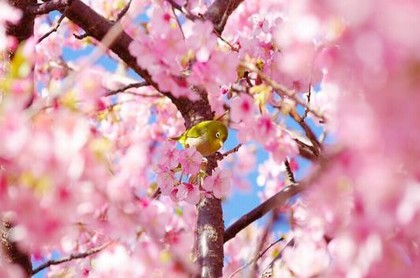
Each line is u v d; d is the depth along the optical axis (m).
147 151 8.90
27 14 5.83
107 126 9.51
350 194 3.46
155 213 5.46
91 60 4.75
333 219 3.74
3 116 4.16
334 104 3.78
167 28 5.77
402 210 3.16
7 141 4.05
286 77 5.52
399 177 3.15
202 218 6.41
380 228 3.36
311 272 5.36
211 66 5.77
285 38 3.49
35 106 4.38
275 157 6.25
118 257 5.72
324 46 3.43
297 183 5.82
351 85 3.21
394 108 2.89
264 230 5.39
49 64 9.75
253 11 8.02
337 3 2.86
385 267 3.41
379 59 2.85
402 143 2.96
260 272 6.73
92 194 4.21
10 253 5.53
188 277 5.48
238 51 6.18
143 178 8.46
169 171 6.58
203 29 5.64
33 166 4.03
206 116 6.89
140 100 10.24
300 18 3.22
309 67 3.77
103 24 6.06
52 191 4.03
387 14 2.73
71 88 4.45
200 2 7.28
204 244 6.24
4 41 5.72
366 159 3.06
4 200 4.03
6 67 5.64
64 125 4.10
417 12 2.70
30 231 4.04
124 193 4.58
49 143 4.05
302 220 5.64
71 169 4.03
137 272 5.48
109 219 4.75
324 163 3.85
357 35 2.93
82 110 4.59
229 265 9.30
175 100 6.85
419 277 3.45
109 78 9.48
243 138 6.14
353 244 3.45
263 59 5.88
